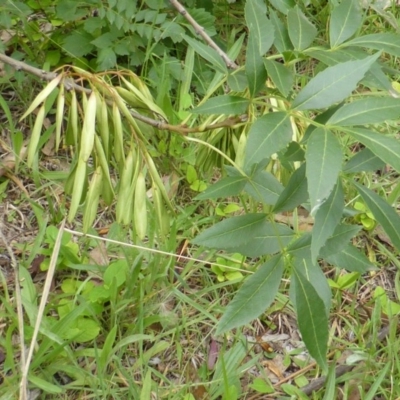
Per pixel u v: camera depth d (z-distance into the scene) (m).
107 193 0.49
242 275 0.72
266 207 0.48
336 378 0.64
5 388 0.58
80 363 0.64
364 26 1.02
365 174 0.84
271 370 0.66
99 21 0.87
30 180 0.82
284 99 0.45
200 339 0.68
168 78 0.85
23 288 0.65
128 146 0.57
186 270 0.72
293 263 0.46
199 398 0.62
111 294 0.64
